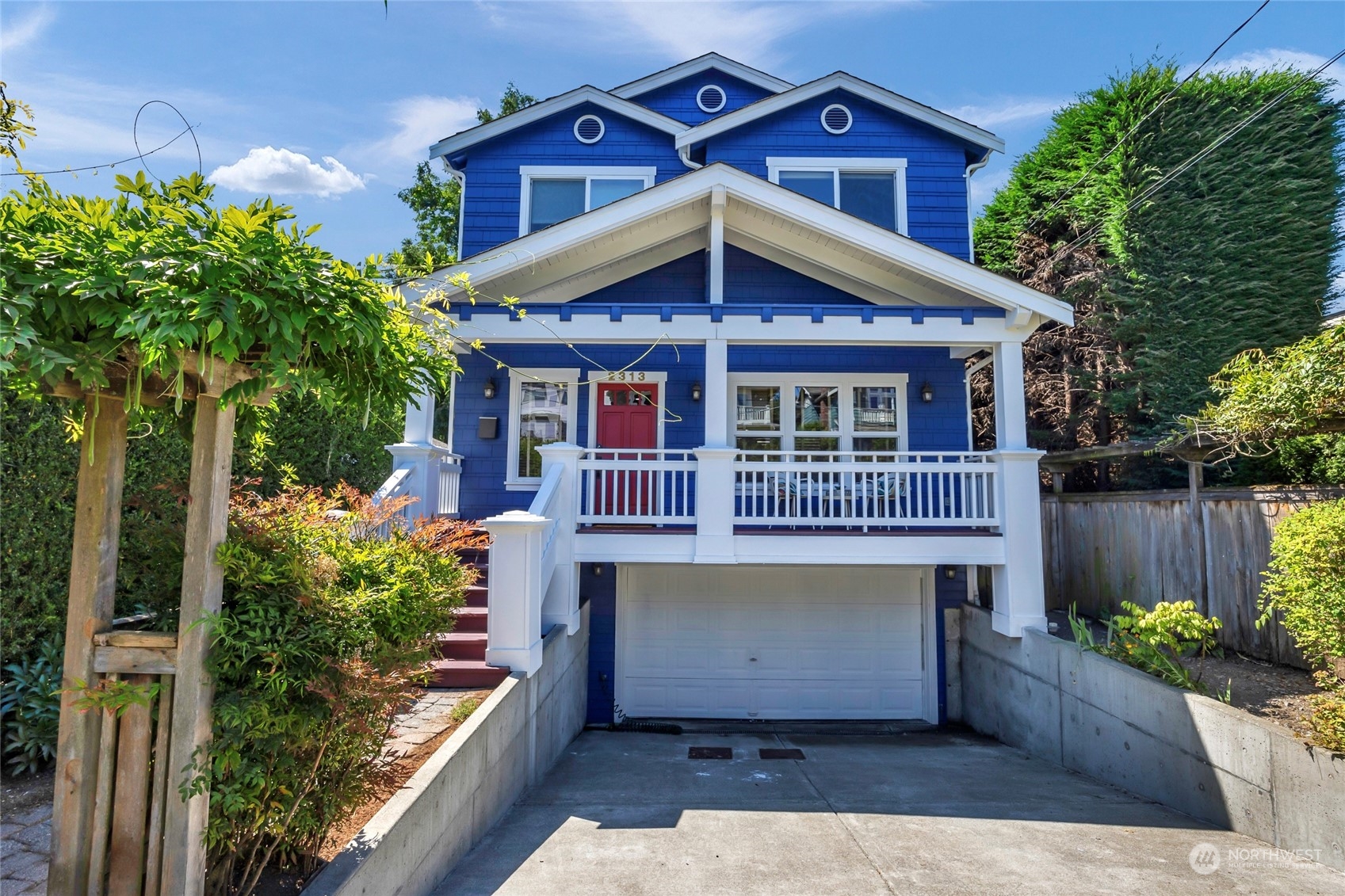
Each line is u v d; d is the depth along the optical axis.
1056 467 10.42
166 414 3.00
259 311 2.35
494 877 3.59
